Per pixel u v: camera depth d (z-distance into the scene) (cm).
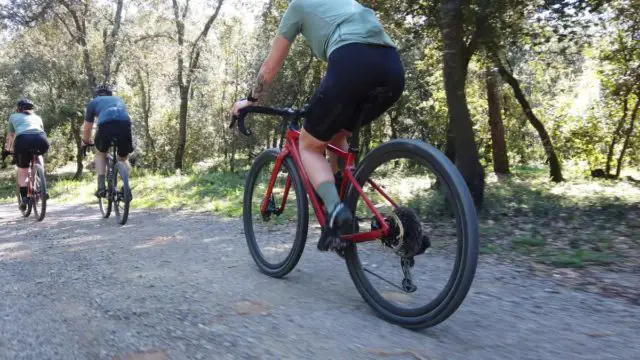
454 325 263
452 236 271
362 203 293
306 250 449
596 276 370
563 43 1350
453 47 820
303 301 299
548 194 1038
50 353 227
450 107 817
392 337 244
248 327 254
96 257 446
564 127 2414
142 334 247
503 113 2545
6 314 286
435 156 258
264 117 2389
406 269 269
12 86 2981
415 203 413
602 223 638
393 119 2825
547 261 414
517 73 2342
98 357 221
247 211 399
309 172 298
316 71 1994
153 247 484
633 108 2138
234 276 360
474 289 331
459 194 244
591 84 2336
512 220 669
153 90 3769
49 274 385
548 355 226
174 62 2930
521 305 298
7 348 235
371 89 270
